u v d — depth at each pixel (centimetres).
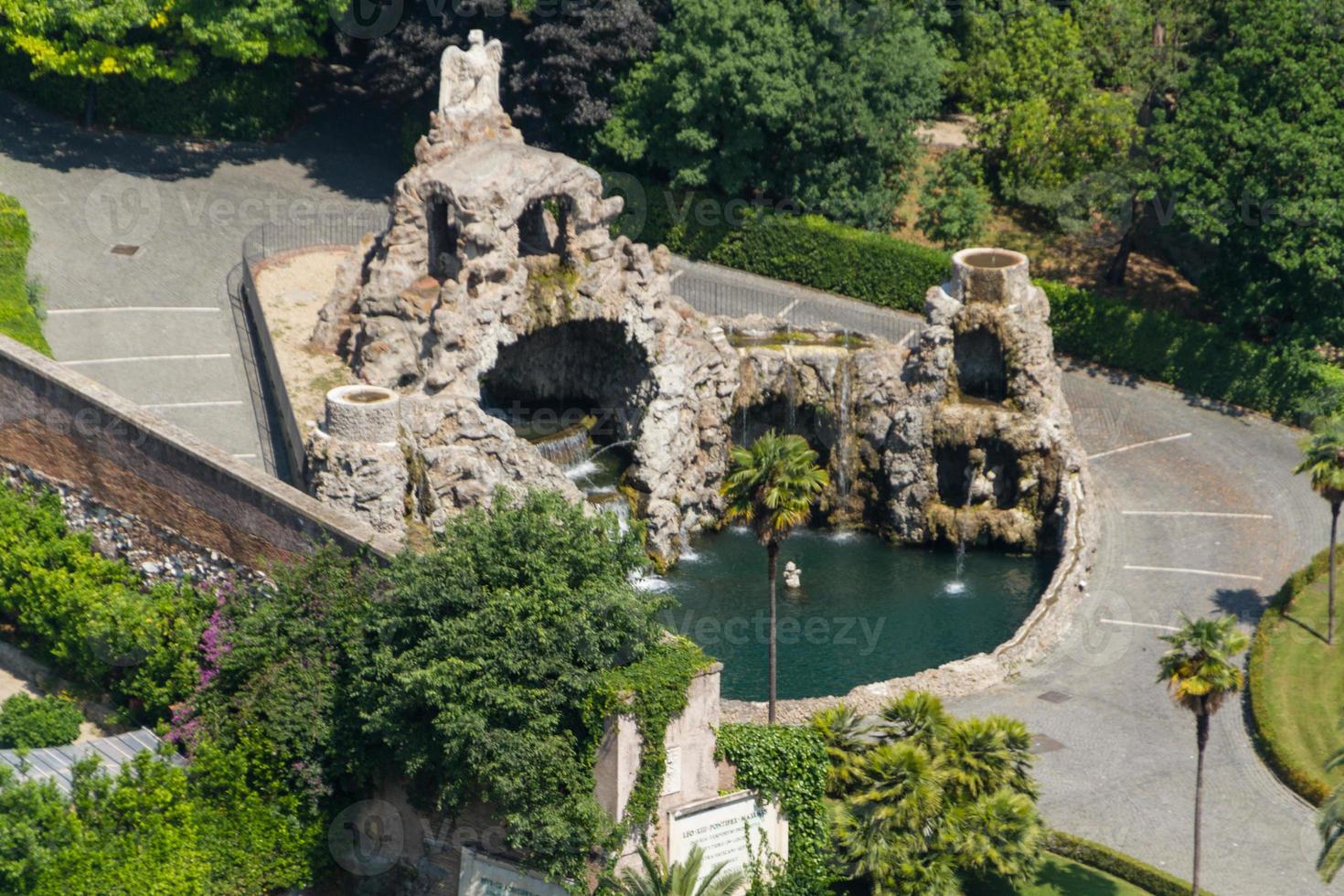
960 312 10475
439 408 9425
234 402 9619
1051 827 7919
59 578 8350
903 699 7575
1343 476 8975
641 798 7156
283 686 7619
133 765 7544
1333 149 10700
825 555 10444
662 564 10188
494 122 10019
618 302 10106
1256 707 8588
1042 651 9150
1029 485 10356
